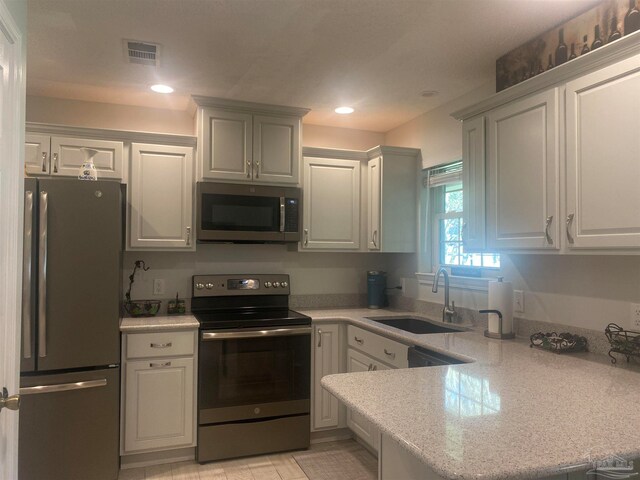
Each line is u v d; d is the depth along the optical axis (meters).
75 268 2.58
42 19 2.10
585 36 2.00
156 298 3.38
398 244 3.56
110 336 2.64
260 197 3.29
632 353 1.82
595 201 1.75
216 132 3.18
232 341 2.94
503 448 1.08
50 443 2.53
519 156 2.12
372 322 3.03
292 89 3.01
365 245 3.67
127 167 3.09
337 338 3.28
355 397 1.45
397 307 3.83
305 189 3.48
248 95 3.13
